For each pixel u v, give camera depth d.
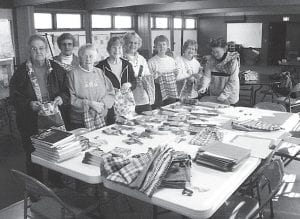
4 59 7.05
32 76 3.00
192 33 16.53
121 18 11.27
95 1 9.49
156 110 3.72
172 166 1.99
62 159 2.30
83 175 2.11
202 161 2.20
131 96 3.51
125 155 2.35
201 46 17.27
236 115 3.44
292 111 6.64
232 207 2.28
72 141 2.36
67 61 3.81
